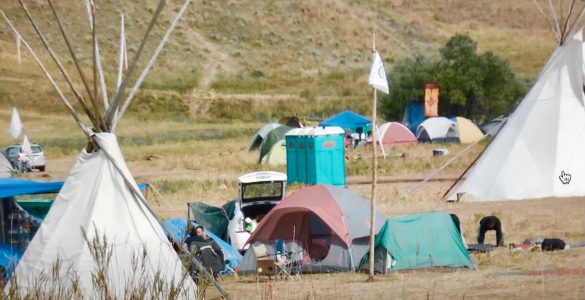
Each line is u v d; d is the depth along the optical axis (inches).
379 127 7716.5
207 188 4815.5
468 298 2034.9
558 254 2605.8
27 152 6053.2
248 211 3191.4
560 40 3927.2
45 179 5762.8
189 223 2116.1
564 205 3668.8
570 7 3966.5
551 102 3848.4
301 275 2524.6
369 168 5708.7
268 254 2593.5
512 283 2185.0
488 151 3890.3
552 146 3791.8
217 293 2140.7
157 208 3927.2
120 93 2055.9
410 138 7657.5
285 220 2645.2
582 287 2084.2
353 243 2581.2
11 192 2357.3
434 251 2480.3
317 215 2593.5
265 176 3275.1
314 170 4997.5
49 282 1894.7
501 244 2819.9
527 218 3383.4
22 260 1963.6
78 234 1955.0
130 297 1685.5
